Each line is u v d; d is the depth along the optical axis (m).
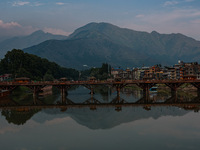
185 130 46.31
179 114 60.78
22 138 43.91
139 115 60.72
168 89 141.50
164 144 39.28
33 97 103.62
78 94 120.88
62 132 47.06
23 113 66.38
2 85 105.12
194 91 123.38
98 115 62.12
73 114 63.94
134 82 104.44
